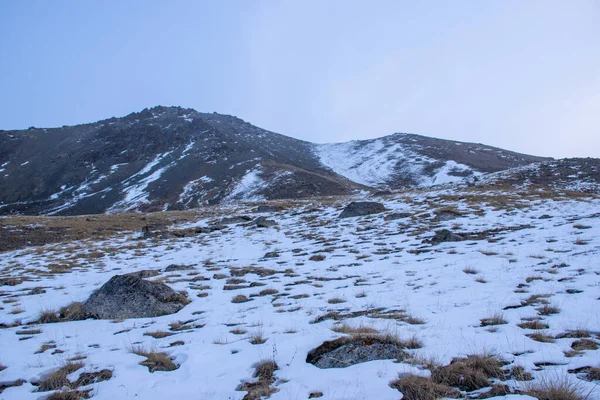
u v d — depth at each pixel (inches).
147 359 255.8
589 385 170.1
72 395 204.5
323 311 346.6
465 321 281.4
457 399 169.6
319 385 192.4
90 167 6215.6
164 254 915.4
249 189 4394.7
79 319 395.2
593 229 621.9
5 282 604.1
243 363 233.5
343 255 660.7
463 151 6402.6
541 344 223.6
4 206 4940.9
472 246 604.7
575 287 340.8
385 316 313.3
